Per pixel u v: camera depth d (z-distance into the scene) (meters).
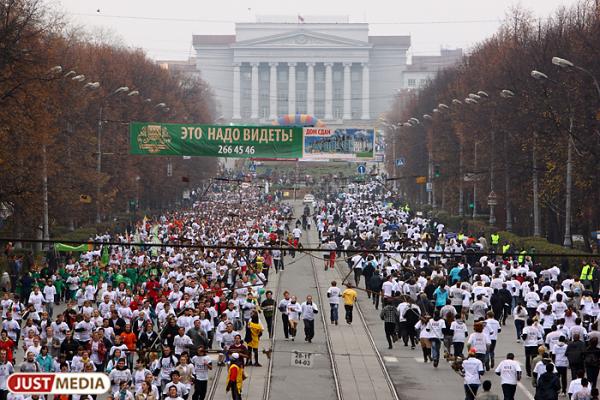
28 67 99.56
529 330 61.44
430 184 192.12
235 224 145.75
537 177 130.25
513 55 142.50
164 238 125.06
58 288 90.31
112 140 153.75
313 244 158.75
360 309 91.88
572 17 142.12
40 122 103.00
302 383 60.28
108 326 59.50
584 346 56.56
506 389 52.00
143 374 49.22
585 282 87.94
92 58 166.25
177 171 191.38
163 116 196.75
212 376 61.66
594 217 121.38
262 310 76.19
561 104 121.94
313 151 120.19
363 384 59.88
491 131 147.38
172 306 72.19
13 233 119.00
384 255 100.50
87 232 128.25
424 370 64.06
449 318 64.56
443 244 115.81
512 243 122.12
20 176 105.75
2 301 70.12
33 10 105.69
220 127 118.31
